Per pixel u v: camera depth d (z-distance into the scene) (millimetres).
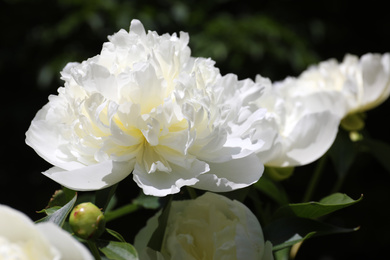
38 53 2291
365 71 817
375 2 2387
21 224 501
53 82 2209
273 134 659
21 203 2262
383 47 2385
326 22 2371
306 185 2094
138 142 604
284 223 652
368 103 832
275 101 719
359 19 2408
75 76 599
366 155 2014
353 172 2150
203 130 604
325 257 2152
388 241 2109
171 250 635
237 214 629
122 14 2148
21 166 2293
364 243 2133
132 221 1722
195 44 2129
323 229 645
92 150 602
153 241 635
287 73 2238
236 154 608
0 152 2279
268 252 623
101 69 591
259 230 624
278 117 713
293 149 690
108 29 2223
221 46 2070
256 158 615
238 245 613
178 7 2189
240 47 2117
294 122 723
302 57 2125
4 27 2309
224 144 618
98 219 586
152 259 632
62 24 2146
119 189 1981
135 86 597
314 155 697
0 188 2266
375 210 2137
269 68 2180
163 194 584
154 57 603
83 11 2154
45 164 2277
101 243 594
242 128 626
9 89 2312
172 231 647
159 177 604
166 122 599
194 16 2254
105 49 620
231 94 641
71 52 2207
